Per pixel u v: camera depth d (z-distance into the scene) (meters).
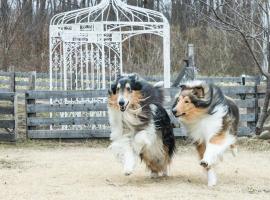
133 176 9.64
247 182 9.20
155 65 30.78
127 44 32.09
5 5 35.41
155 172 9.40
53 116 15.55
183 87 8.74
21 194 8.21
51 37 14.90
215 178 8.84
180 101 8.64
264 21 15.81
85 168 10.49
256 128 13.81
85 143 13.95
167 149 9.27
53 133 14.15
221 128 8.64
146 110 8.83
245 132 14.23
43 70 32.81
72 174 9.85
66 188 8.60
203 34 35.81
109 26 17.92
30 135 14.16
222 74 34.19
